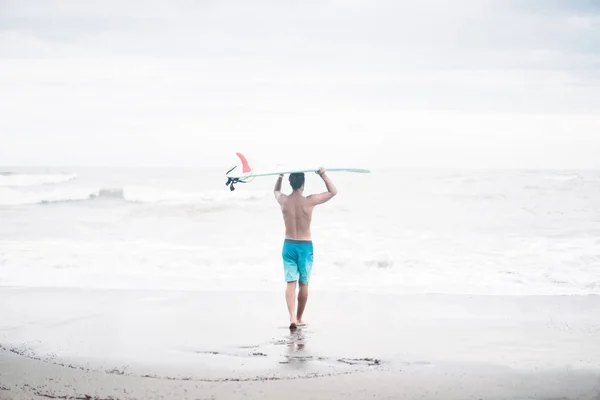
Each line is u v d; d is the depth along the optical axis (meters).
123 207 21.05
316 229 16.80
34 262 12.47
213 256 13.08
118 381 5.64
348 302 9.40
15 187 27.59
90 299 9.58
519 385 5.53
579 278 11.24
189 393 5.30
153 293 10.07
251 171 7.97
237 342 7.12
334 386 5.50
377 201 22.45
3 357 6.46
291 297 7.91
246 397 5.20
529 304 9.23
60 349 6.80
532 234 16.77
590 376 5.80
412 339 7.23
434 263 12.53
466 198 23.02
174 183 30.16
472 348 6.84
